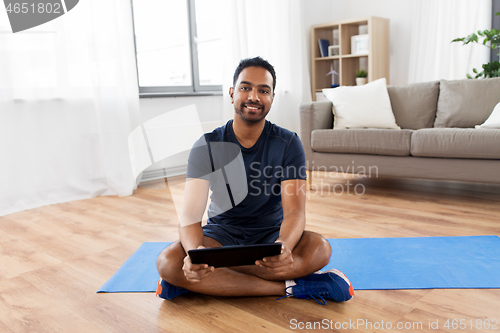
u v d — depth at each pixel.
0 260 1.81
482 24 4.07
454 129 2.51
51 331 1.20
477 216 2.19
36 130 2.70
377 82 3.17
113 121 2.96
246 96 1.24
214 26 4.05
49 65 2.72
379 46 4.51
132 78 3.09
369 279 1.46
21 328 1.22
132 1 3.39
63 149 2.82
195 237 1.21
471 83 2.91
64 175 2.84
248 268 1.32
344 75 4.66
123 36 3.03
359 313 1.23
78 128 2.88
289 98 4.48
